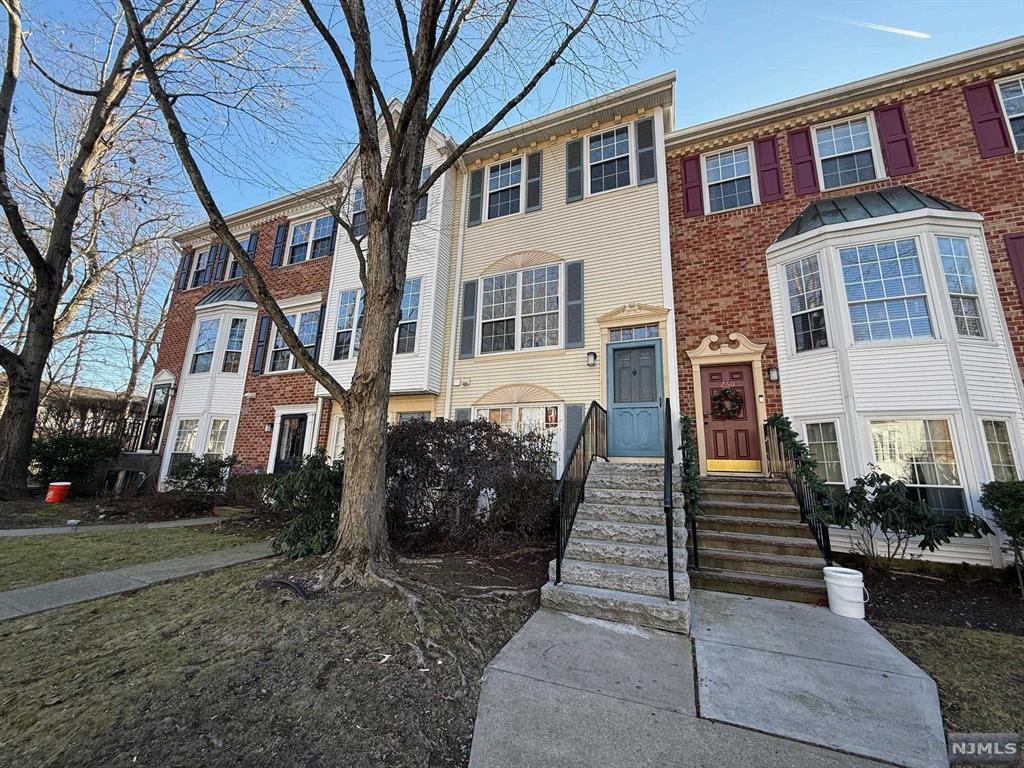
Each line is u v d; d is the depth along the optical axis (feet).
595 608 12.98
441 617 11.67
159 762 6.51
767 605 14.38
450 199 35.96
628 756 7.07
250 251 47.16
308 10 15.28
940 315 20.25
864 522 18.16
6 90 32.45
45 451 38.40
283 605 12.16
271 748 6.90
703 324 26.66
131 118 37.83
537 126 32.65
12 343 57.11
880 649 11.12
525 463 20.11
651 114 30.25
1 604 12.58
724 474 23.94
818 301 23.15
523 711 8.23
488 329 31.94
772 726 7.89
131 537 22.53
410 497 19.86
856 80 26.05
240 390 41.73
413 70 16.79
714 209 28.60
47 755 6.59
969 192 23.00
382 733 7.41
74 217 37.09
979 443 18.76
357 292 37.06
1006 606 14.94
